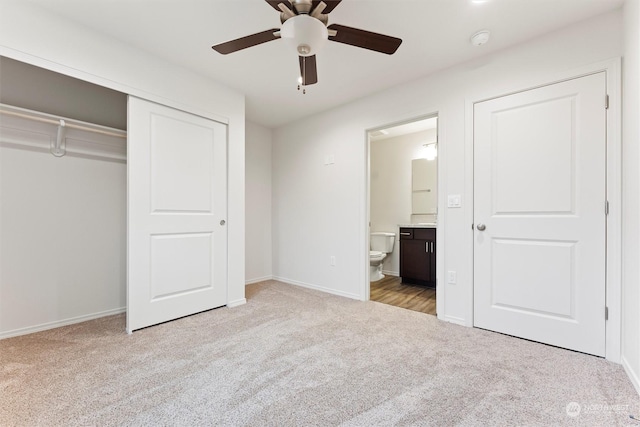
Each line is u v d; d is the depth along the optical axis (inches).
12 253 85.6
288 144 158.9
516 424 48.7
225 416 50.8
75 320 97.2
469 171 93.5
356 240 126.4
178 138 100.1
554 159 79.0
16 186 86.4
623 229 68.1
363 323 96.4
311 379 62.6
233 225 116.7
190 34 82.8
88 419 49.6
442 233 99.5
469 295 93.4
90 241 101.1
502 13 72.5
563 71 77.4
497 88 88.4
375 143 189.3
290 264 157.0
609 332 71.0
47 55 73.1
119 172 108.3
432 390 58.6
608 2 68.2
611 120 70.8
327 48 87.6
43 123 90.8
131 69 88.1
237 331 89.2
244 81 110.6
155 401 54.7
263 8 72.2
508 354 74.2
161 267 95.7
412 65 97.5
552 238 79.2
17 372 64.7
